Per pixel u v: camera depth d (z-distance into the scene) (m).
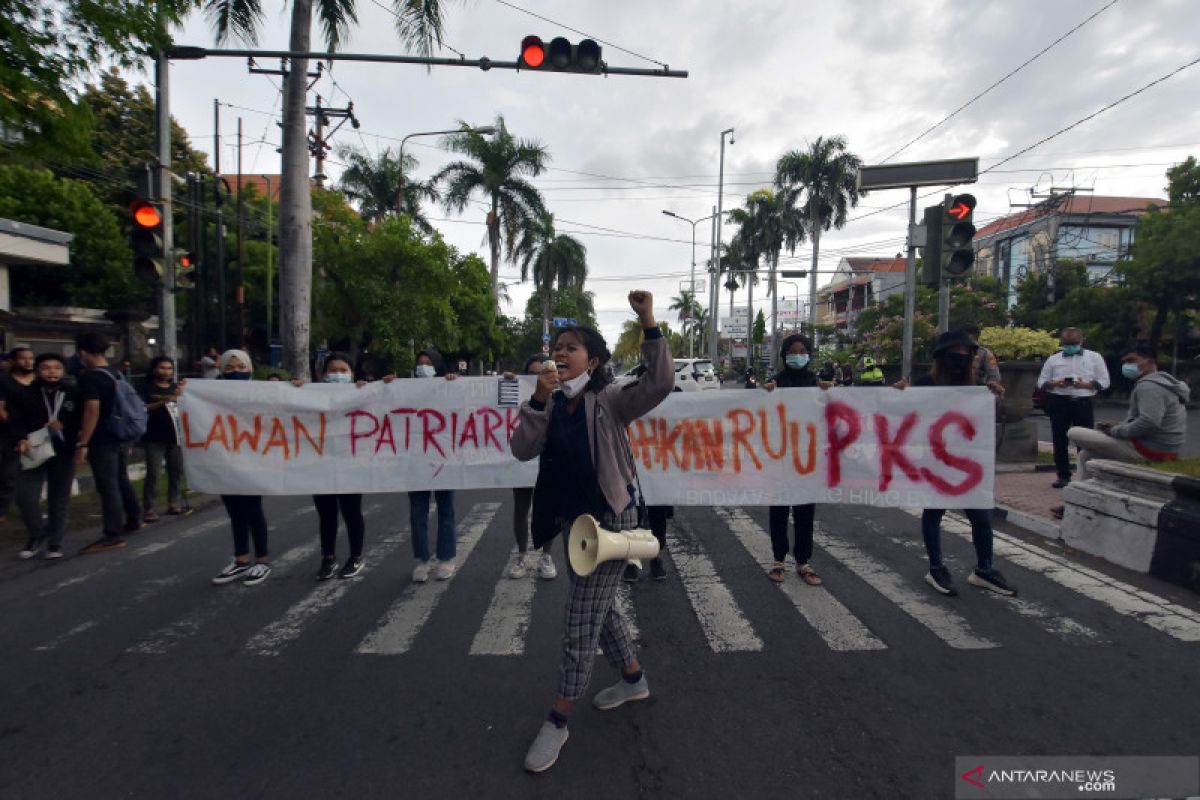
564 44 8.20
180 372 18.45
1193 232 22.17
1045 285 28.36
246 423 5.20
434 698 3.32
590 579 2.78
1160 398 5.42
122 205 23.94
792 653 3.76
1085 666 3.53
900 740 2.89
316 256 19.64
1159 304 23.59
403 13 13.27
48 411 5.78
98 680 3.54
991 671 3.50
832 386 4.96
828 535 6.26
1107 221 33.97
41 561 5.70
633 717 3.11
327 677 3.55
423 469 5.22
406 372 20.55
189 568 5.48
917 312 26.36
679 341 88.56
